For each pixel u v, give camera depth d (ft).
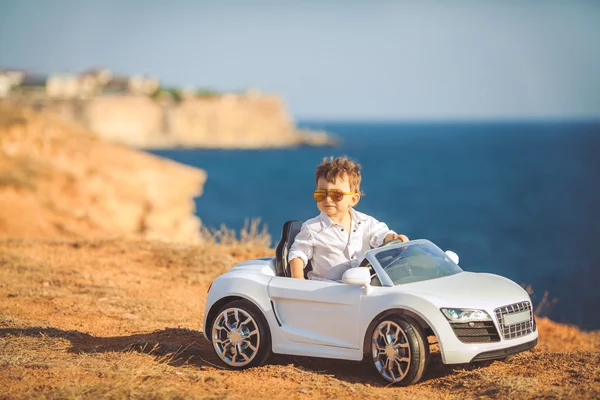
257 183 384.47
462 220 223.71
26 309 31.78
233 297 23.32
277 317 22.17
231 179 409.28
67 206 86.12
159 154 620.49
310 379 20.84
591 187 325.21
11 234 78.69
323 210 22.93
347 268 22.85
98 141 106.83
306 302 21.79
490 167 454.81
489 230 202.08
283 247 23.31
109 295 35.01
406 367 19.92
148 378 20.61
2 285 35.94
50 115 109.40
